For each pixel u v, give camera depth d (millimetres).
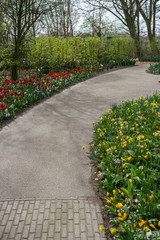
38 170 4059
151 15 24859
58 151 4758
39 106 7844
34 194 3424
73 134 5582
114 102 8094
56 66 14391
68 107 7703
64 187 3588
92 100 8484
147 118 5598
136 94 9039
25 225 2854
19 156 4559
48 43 13633
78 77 12227
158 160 3709
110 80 12219
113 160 3941
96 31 19219
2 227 2830
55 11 11438
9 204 3217
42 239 2654
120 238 2529
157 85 10531
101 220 2922
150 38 25266
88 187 3590
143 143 4156
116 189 3207
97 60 16516
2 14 10703
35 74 13492
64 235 2703
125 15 22844
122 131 5094
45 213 3043
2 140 5293
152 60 22625
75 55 14867
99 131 5176
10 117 6723
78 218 2955
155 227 2664
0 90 8117
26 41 11586
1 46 11031
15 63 10891
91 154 4465
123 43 19422
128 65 19125
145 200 2873
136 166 3578
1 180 3773
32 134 5613
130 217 2752
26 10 10406
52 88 9461
